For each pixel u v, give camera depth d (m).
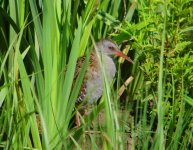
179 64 11.53
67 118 10.34
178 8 11.49
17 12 12.09
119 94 12.56
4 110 10.04
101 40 13.33
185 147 10.01
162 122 9.33
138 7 12.51
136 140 10.97
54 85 10.49
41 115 9.28
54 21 10.88
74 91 10.36
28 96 10.03
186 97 11.02
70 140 10.30
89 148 10.95
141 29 11.77
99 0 12.15
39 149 9.88
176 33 11.60
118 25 12.72
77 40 10.55
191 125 10.91
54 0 11.45
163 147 9.35
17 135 9.44
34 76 11.38
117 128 9.17
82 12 13.04
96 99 13.11
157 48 11.73
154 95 11.41
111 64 13.41
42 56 10.99
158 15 11.66
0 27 11.92
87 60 10.25
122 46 14.11
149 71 11.88
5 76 10.37
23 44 11.82
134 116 12.27
